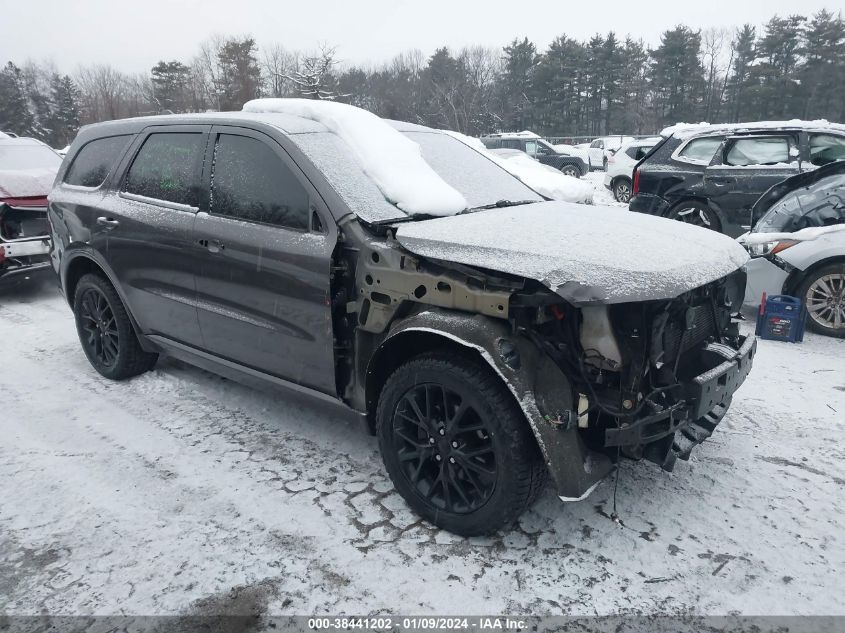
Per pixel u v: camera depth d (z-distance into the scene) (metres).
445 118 37.81
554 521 2.91
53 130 60.19
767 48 56.75
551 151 23.45
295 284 3.11
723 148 8.34
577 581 2.53
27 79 64.00
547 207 3.56
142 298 4.09
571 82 54.50
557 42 57.00
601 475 2.60
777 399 4.23
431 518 2.85
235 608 2.40
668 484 3.21
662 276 2.45
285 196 3.22
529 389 2.50
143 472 3.36
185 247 3.64
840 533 2.82
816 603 2.41
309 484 3.23
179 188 3.78
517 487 2.56
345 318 3.07
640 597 2.44
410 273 2.78
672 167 8.77
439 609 2.39
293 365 3.29
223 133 3.57
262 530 2.86
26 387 4.55
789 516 2.94
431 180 3.42
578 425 2.54
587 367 2.61
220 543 2.77
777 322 5.43
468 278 2.66
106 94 58.03
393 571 2.59
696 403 2.65
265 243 3.22
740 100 53.34
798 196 5.91
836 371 4.72
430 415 2.79
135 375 4.68
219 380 4.62
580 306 2.39
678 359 2.73
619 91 55.97
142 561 2.66
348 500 3.09
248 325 3.43
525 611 2.38
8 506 3.06
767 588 2.48
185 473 3.35
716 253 2.87
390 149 3.47
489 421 2.57
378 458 3.49
